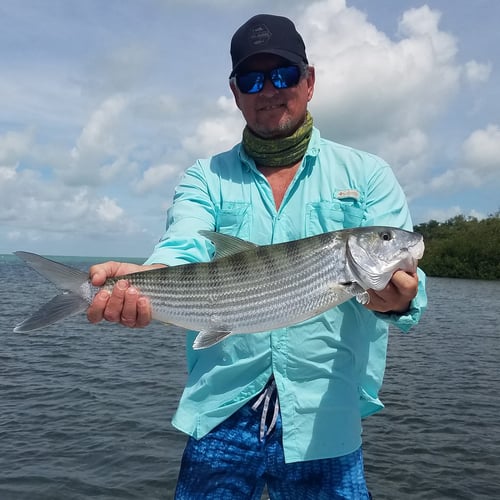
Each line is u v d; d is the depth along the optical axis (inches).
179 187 54.1
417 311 44.4
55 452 95.8
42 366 170.6
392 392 145.4
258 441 47.3
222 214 50.7
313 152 49.9
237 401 47.3
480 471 92.1
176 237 49.2
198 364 50.2
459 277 964.6
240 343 47.5
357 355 48.1
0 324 265.1
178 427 48.8
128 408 123.0
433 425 116.3
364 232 46.5
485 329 285.4
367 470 92.0
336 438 45.9
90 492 81.5
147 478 86.2
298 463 46.7
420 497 83.0
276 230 49.1
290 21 50.3
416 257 46.0
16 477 85.6
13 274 920.9
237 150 52.6
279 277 47.1
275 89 47.8
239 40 49.3
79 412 119.6
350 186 49.1
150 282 47.3
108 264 47.6
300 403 46.1
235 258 47.6
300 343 46.4
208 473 47.9
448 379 162.7
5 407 123.0
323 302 46.5
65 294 46.9
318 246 46.9
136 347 213.6
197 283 47.4
